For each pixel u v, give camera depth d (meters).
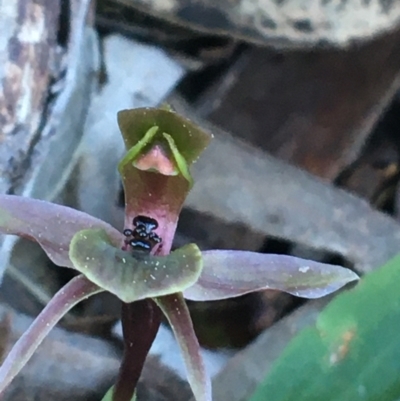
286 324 0.06
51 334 0.06
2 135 0.05
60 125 0.06
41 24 0.05
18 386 0.06
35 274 0.06
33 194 0.06
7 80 0.05
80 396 0.06
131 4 0.06
